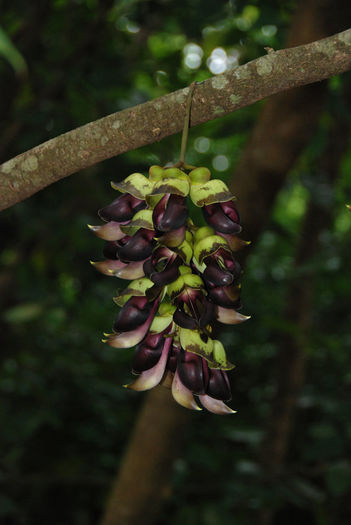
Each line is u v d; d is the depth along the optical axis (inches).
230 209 41.4
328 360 196.5
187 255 39.5
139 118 44.6
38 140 147.0
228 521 146.8
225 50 158.7
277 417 164.2
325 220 165.9
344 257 126.7
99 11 150.2
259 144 103.4
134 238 40.6
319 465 152.2
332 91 119.5
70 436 195.5
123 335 41.9
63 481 163.3
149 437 107.3
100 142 45.6
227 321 42.1
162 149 163.0
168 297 43.4
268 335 221.3
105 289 225.3
